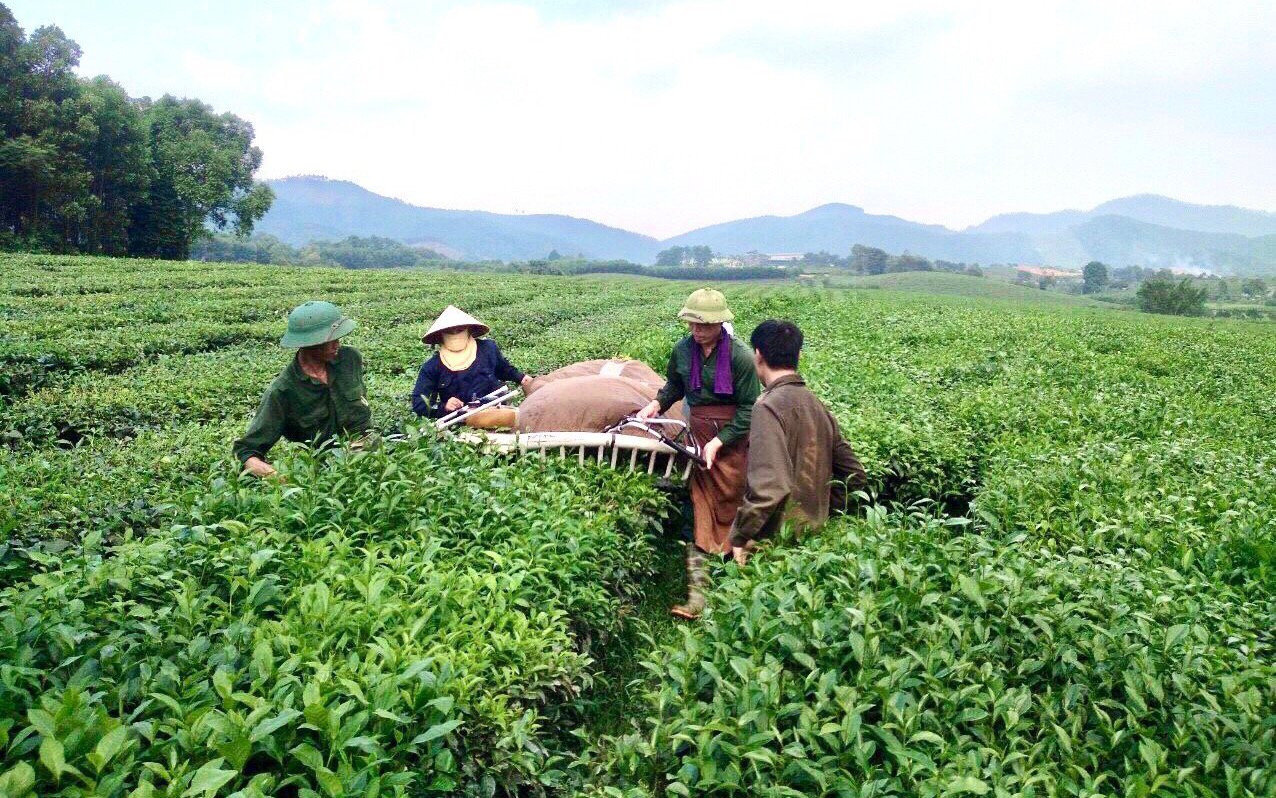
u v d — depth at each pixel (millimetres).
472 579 4512
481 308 30516
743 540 5305
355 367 6652
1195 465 8219
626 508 6395
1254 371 19031
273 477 5484
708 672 3580
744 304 30250
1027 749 3273
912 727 3189
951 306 43719
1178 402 12820
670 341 16578
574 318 30812
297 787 3084
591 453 7355
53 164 59938
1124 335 26328
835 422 5719
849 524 5398
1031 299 138750
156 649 3582
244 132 81875
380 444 5902
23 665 3186
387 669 3561
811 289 67312
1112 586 4215
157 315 22891
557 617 4531
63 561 4520
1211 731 3189
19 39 61469
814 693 3451
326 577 4297
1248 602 4762
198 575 4301
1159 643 3740
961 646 3705
